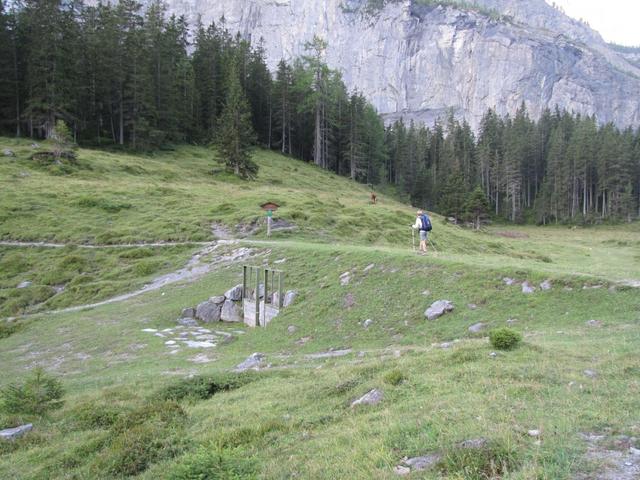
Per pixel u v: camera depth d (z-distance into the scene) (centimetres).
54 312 3475
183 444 1011
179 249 4434
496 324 1859
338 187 9419
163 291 3534
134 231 4869
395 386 1112
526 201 13775
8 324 3259
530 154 14088
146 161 7900
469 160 13812
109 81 8925
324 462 784
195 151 9512
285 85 11612
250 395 1348
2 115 8356
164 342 2500
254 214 5147
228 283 3356
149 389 1577
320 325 2333
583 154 12019
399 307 2238
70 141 7631
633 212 11781
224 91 11069
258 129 12012
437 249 4622
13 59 8331
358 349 1966
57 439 1180
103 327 2931
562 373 1044
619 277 1956
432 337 1903
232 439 977
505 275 2173
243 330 2692
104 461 962
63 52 8194
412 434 814
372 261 2808
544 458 655
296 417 1069
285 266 3288
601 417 779
